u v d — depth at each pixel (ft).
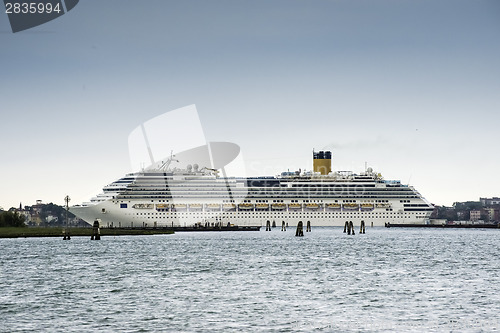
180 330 180.75
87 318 195.93
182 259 382.63
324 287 254.88
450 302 220.23
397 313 201.98
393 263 355.56
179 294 238.27
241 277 288.10
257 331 179.52
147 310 207.51
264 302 221.05
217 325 186.39
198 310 207.21
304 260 374.22
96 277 290.76
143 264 350.23
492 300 223.92
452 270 317.63
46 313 203.41
